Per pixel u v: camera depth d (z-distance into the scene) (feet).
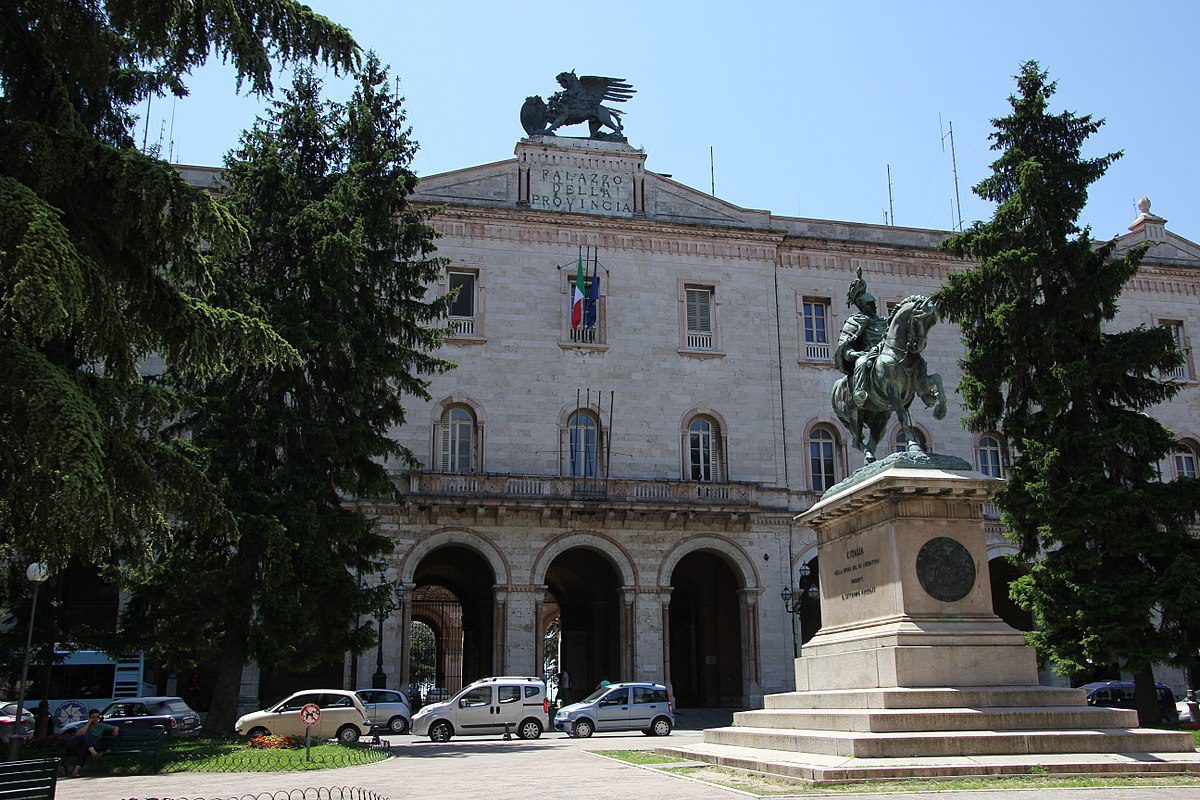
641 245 155.12
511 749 85.25
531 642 135.85
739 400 152.56
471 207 149.28
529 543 139.03
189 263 45.98
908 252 163.43
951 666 52.60
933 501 56.08
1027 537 100.68
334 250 91.66
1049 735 48.78
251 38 50.11
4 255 34.78
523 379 146.51
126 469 44.80
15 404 37.01
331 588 91.35
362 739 100.12
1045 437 99.19
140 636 90.48
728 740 62.69
